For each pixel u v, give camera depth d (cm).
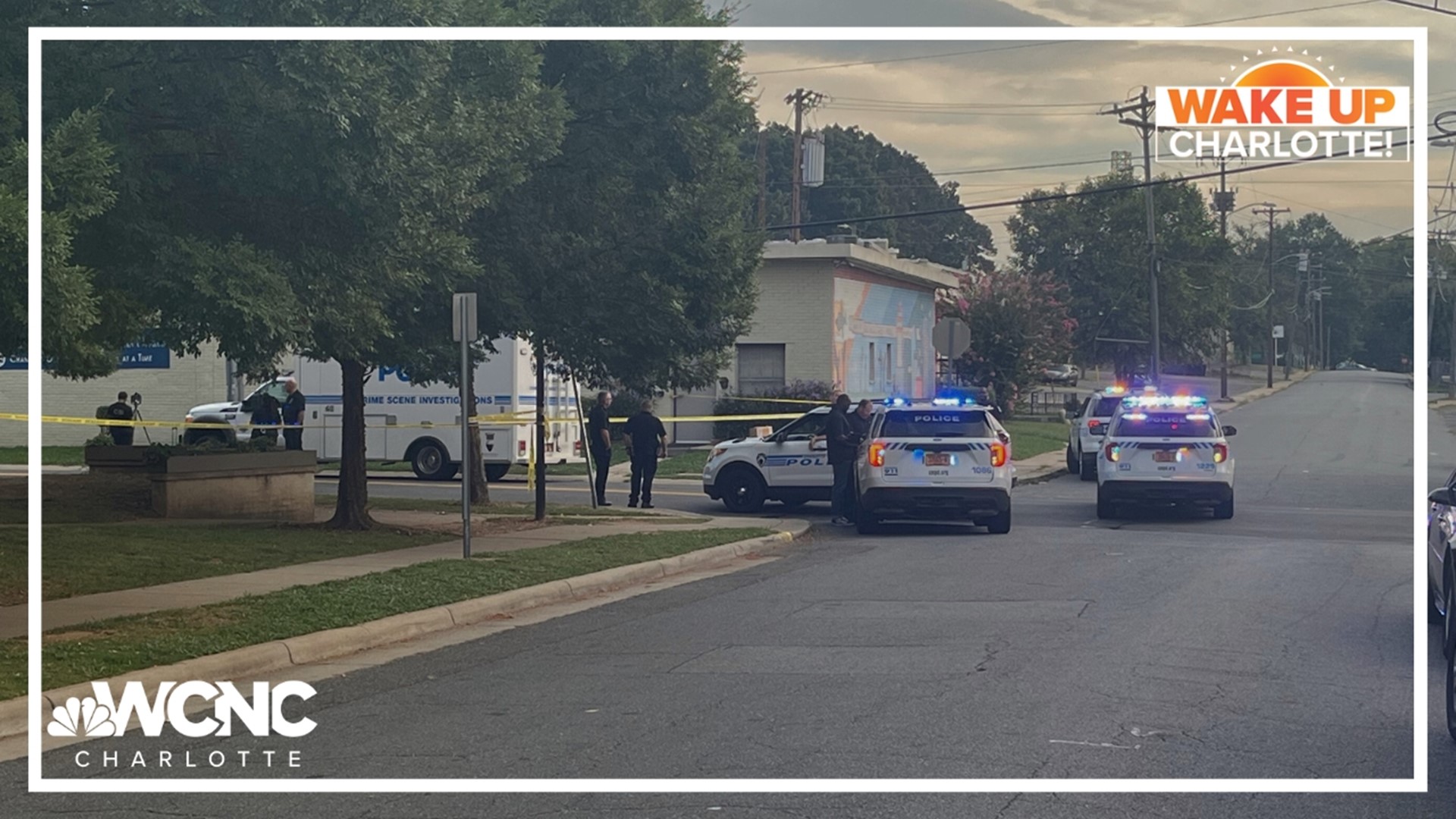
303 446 3444
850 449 2344
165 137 1319
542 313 2070
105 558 1608
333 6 1270
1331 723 895
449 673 1084
